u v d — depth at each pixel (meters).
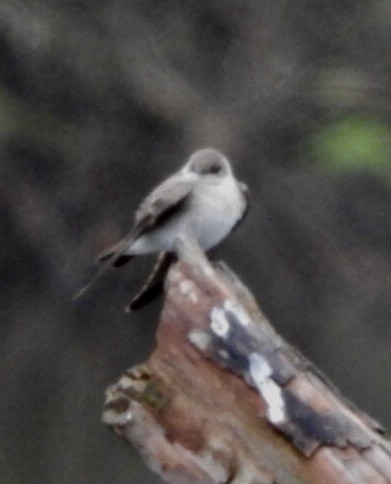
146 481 16.22
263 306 15.83
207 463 6.59
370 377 16.00
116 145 15.24
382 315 15.91
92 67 15.05
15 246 15.70
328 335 15.97
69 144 15.21
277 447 6.55
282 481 6.52
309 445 6.51
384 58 15.27
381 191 15.62
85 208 15.53
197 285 6.75
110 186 15.41
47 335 16.28
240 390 6.61
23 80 14.98
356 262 15.79
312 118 14.98
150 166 15.25
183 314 6.73
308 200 15.60
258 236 15.66
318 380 6.73
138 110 15.16
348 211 15.70
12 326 16.27
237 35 15.27
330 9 15.41
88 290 16.12
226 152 15.02
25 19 14.86
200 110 15.11
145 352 16.38
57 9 15.02
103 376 16.38
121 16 15.14
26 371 16.30
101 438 16.34
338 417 6.54
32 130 15.02
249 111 15.08
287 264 15.77
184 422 6.64
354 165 14.13
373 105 14.88
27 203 15.50
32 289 16.00
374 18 15.43
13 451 16.25
